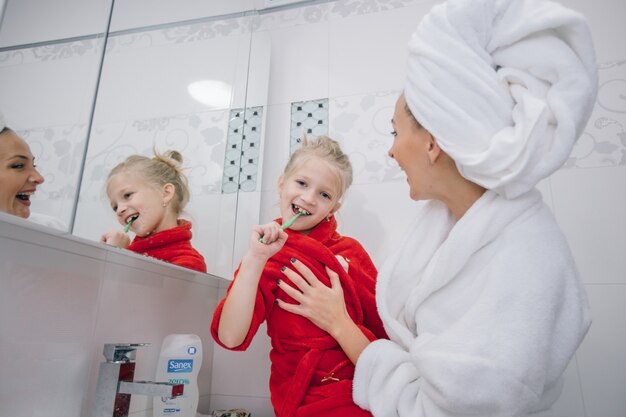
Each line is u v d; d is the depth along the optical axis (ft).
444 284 2.22
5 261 2.00
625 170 3.36
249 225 4.10
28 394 2.08
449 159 2.32
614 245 3.24
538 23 1.91
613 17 3.74
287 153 4.24
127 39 2.70
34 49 2.03
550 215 2.18
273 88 4.53
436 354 1.82
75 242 2.37
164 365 2.98
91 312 2.49
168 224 3.06
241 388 3.70
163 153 3.05
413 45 2.25
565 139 1.83
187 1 3.58
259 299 2.68
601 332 3.09
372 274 3.27
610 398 2.95
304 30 4.65
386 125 4.03
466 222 2.19
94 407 2.40
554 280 1.90
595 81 1.93
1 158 1.85
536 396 1.73
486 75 2.05
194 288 3.67
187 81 3.48
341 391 2.40
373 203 3.82
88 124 2.26
